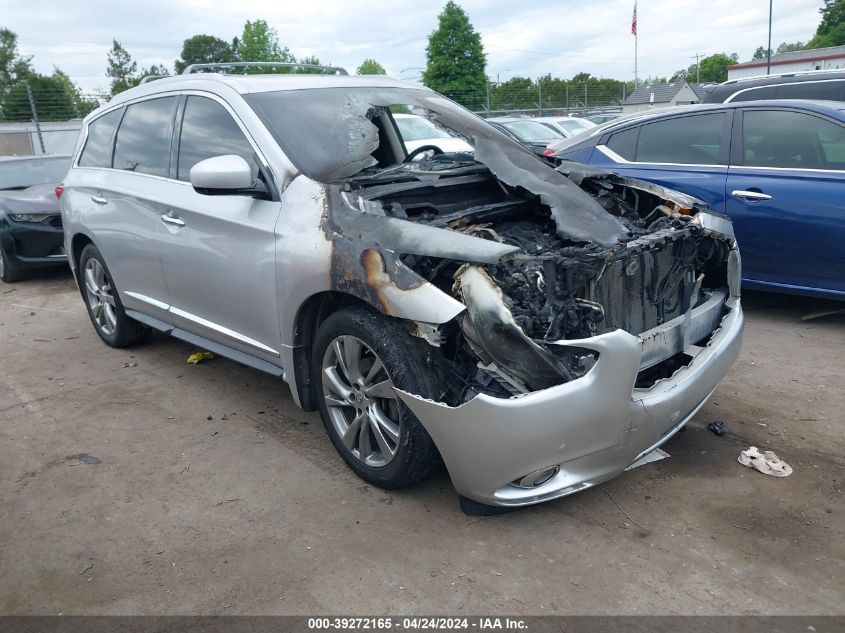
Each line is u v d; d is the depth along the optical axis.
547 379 2.57
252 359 3.83
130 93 4.88
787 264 5.10
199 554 2.83
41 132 20.28
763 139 5.25
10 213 7.85
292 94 3.92
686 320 3.17
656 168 5.73
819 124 5.01
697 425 3.74
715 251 3.54
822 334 5.05
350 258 2.91
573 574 2.62
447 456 2.72
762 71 42.03
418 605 2.49
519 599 2.50
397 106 4.13
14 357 5.37
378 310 2.88
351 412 3.35
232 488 3.31
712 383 3.14
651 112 6.05
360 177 3.53
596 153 6.16
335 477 3.36
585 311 2.73
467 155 4.30
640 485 3.19
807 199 4.91
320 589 2.60
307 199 3.27
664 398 2.83
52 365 5.13
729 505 3.01
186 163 4.07
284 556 2.79
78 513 3.17
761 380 4.29
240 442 3.77
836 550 2.70
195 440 3.82
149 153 4.43
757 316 5.52
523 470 2.62
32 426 4.09
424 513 3.03
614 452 2.75
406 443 2.90
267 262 3.37
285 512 3.09
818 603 2.43
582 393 2.57
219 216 3.66
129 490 3.34
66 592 2.65
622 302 2.93
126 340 5.28
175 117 4.24
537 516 2.98
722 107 5.52
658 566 2.65
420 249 2.74
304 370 3.46
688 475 3.26
